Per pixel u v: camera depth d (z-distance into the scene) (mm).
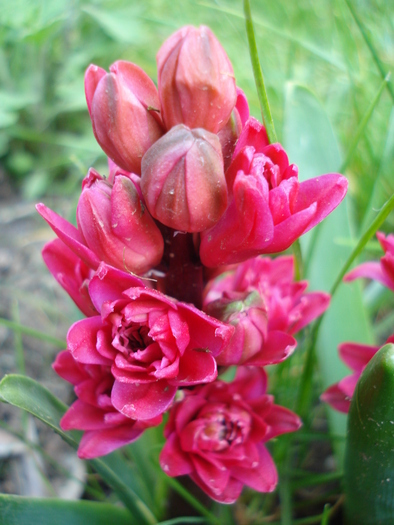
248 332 125
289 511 180
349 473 139
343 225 202
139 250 122
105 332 119
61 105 368
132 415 114
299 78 323
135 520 160
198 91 110
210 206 112
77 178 345
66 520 148
